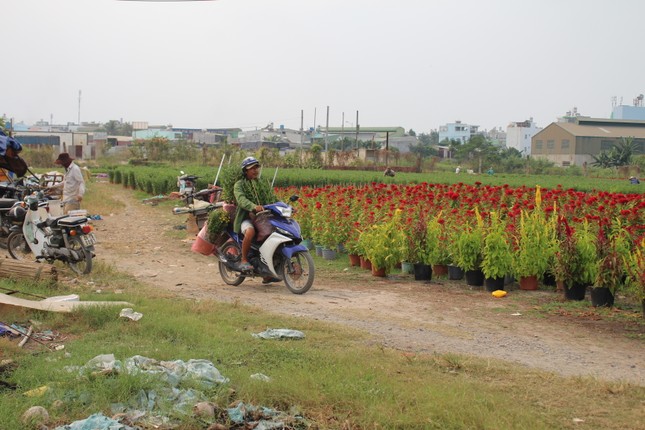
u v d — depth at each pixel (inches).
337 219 530.3
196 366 209.3
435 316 329.1
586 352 268.1
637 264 334.0
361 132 4655.5
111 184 1587.1
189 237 626.5
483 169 2950.3
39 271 345.4
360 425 176.2
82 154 3011.8
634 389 213.6
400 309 343.9
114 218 804.6
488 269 388.8
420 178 1472.7
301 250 381.4
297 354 233.8
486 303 362.0
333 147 4170.8
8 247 478.0
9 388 191.5
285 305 346.9
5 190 562.3
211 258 520.1
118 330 261.0
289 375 206.8
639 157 3097.9
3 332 246.4
